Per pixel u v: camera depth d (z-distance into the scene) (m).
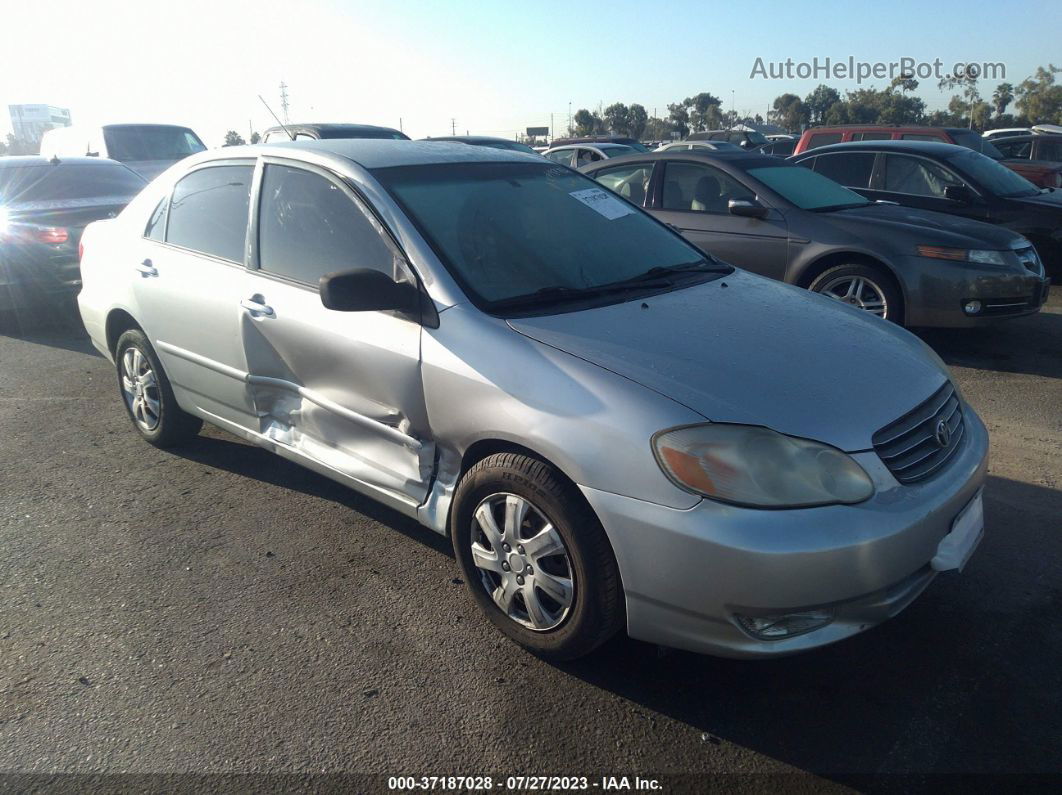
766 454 2.43
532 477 2.72
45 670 2.89
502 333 2.90
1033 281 6.23
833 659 2.91
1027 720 2.60
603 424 2.55
